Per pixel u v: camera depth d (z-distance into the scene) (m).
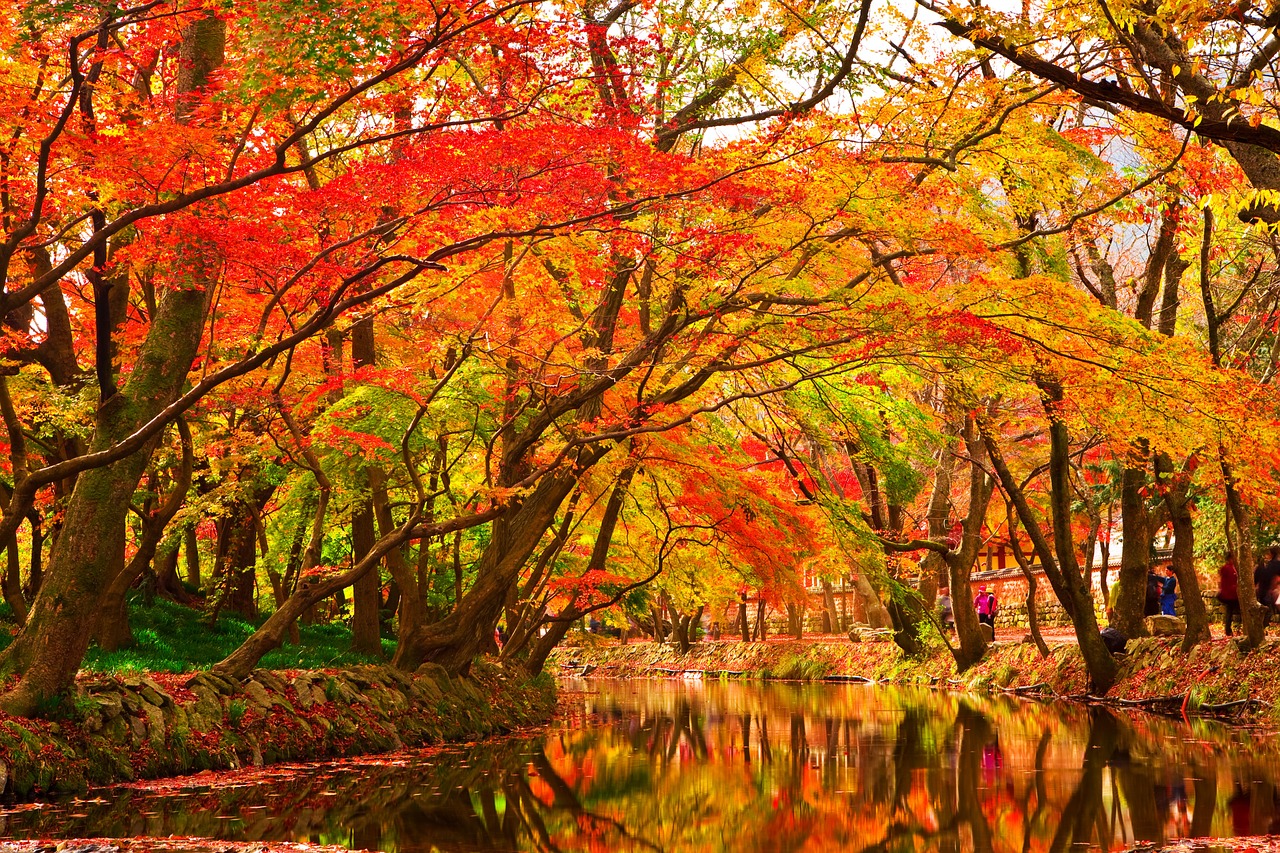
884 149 14.07
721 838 8.45
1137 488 22.83
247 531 22.86
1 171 9.39
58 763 9.97
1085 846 7.83
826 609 50.31
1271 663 17.00
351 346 16.98
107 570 10.73
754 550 19.66
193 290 11.27
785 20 14.08
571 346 17.11
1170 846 7.59
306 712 13.52
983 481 26.98
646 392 16.86
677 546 23.30
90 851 7.30
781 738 16.25
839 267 15.46
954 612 28.11
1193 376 13.65
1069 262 21.05
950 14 9.52
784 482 27.81
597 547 19.20
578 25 9.52
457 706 16.67
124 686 11.32
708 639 51.81
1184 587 19.89
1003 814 9.33
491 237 9.69
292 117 10.60
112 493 10.77
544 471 14.72
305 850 7.45
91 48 9.77
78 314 16.80
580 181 11.11
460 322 16.84
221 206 10.24
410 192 10.63
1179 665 19.55
